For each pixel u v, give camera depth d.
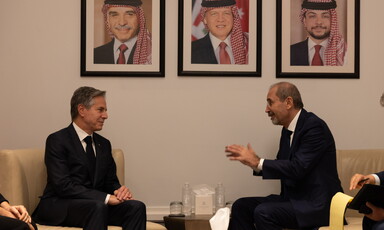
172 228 4.63
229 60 5.12
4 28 5.03
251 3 5.13
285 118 4.46
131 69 5.07
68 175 4.27
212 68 5.11
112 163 4.63
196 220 4.47
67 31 5.06
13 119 5.02
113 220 4.32
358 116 5.17
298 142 4.33
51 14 5.05
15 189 4.13
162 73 5.07
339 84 5.17
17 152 4.27
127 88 5.07
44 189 4.47
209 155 5.11
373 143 5.18
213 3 5.11
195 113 5.11
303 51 5.14
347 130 5.16
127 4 5.09
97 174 4.43
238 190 5.11
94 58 5.06
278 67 5.11
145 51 5.09
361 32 5.19
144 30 5.09
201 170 5.11
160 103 5.09
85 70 5.04
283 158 4.52
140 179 5.08
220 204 4.90
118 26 5.08
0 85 5.02
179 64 5.08
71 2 5.07
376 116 5.18
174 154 5.09
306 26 5.14
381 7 5.20
